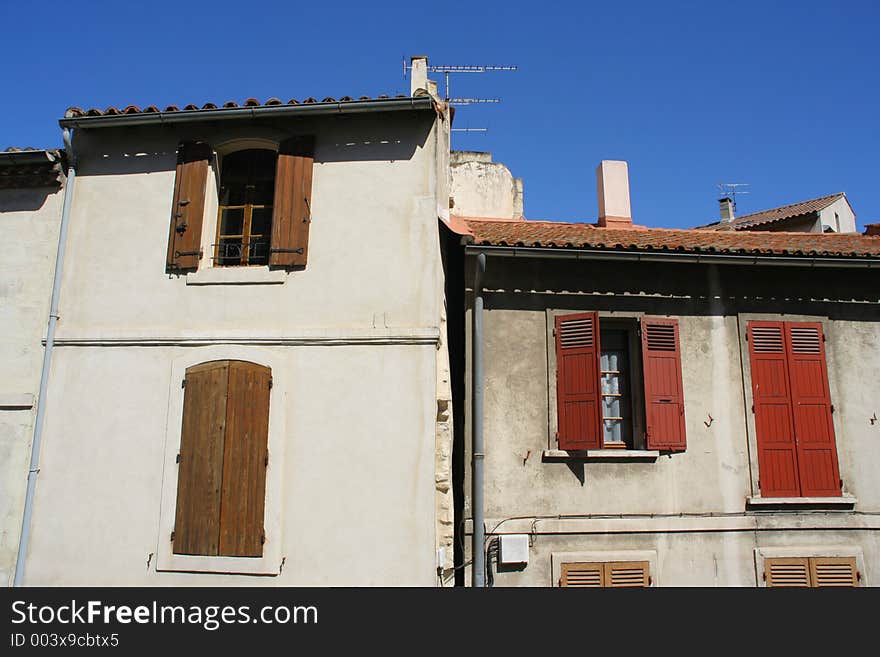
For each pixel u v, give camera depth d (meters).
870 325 8.71
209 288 7.86
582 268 8.52
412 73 10.17
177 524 7.27
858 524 8.07
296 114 8.01
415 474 7.18
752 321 8.56
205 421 7.48
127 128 8.46
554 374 8.18
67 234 8.23
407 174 8.00
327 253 7.84
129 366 7.77
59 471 7.57
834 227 17.89
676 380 8.24
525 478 7.86
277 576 7.06
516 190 16.45
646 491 7.95
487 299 8.34
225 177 8.56
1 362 7.95
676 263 8.48
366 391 7.43
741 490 8.06
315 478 7.27
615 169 11.51
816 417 8.34
